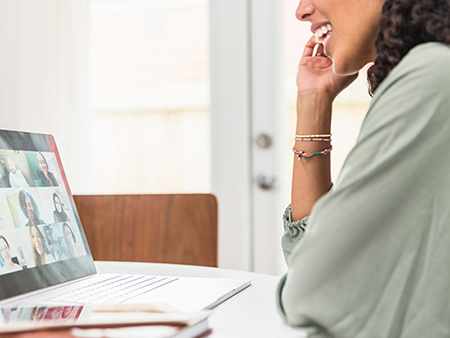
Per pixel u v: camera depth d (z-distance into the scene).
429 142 0.49
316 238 0.49
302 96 0.87
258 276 0.84
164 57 2.02
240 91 1.90
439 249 0.48
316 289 0.49
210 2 1.93
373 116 0.52
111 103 2.07
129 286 0.68
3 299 0.58
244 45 1.88
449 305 0.48
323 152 0.84
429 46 0.53
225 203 1.91
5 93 2.05
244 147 1.88
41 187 0.72
